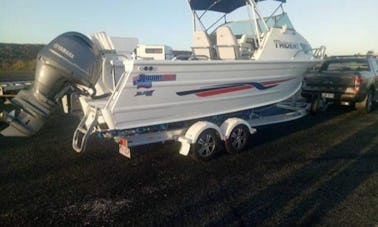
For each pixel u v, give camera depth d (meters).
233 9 6.40
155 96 3.99
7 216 2.95
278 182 3.74
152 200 3.29
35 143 5.42
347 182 3.72
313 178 3.86
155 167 4.29
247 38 5.78
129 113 3.87
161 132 4.39
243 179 3.85
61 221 2.87
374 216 2.92
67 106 4.74
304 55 6.18
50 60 3.83
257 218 2.90
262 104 5.65
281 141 5.61
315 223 2.79
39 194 3.43
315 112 8.14
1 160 4.51
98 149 5.08
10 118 3.89
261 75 5.26
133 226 2.78
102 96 4.43
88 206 3.16
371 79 8.46
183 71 4.11
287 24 6.07
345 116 7.98
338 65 8.79
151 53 5.62
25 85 7.05
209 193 3.45
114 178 3.89
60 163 4.41
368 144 5.37
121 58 5.23
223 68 4.53
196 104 4.51
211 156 4.59
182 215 2.97
